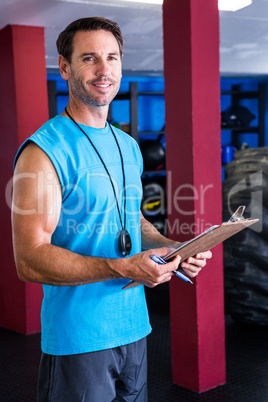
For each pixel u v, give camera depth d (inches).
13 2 104.7
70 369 48.8
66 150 47.8
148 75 259.6
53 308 49.4
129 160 54.5
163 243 57.2
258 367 109.5
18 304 138.6
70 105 51.4
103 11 116.8
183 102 92.9
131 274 44.4
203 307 97.4
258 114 299.9
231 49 183.5
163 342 126.2
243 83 303.7
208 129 94.0
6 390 102.2
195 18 89.1
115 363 51.1
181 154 94.9
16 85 127.2
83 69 48.3
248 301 118.7
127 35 150.9
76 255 44.8
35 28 129.0
